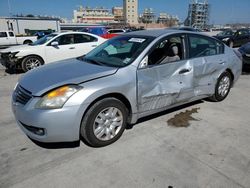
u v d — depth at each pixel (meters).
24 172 2.53
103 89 2.77
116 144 3.07
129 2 114.38
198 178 2.43
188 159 2.75
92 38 8.82
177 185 2.33
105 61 3.40
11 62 7.53
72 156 2.81
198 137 3.26
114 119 3.03
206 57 4.05
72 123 2.65
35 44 8.23
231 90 5.57
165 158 2.77
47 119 2.56
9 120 3.86
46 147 3.00
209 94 4.31
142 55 3.20
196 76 3.86
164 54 3.54
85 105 2.67
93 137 2.87
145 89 3.20
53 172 2.53
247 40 17.81
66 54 8.25
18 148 2.99
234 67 4.66
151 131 3.42
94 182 2.38
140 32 3.92
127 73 3.03
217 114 4.06
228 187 2.31
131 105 3.10
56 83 2.69
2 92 5.54
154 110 3.42
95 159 2.75
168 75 3.45
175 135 3.31
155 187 2.31
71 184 2.35
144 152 2.89
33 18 35.75
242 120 3.83
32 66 7.79
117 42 3.79
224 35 17.80
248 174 2.49
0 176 2.47
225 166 2.62
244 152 2.89
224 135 3.32
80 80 2.73
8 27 34.38
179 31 3.77
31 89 2.72
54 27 37.50
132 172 2.52
